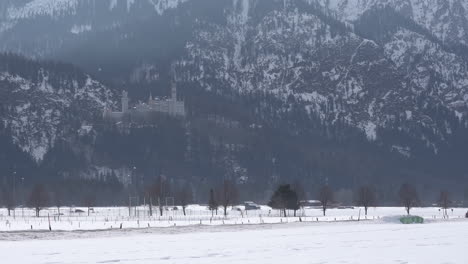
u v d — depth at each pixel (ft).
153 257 280.10
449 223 529.04
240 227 488.85
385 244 328.70
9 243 353.10
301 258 273.95
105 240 367.86
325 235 389.60
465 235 381.19
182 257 279.28
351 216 654.94
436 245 322.55
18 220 601.21
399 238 362.94
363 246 319.47
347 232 414.41
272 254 287.69
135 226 499.51
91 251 305.12
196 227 487.20
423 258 273.13
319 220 586.04
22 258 281.74
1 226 495.41
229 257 278.26
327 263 259.80
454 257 276.21
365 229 445.37
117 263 263.29
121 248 317.22
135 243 344.90
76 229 464.65
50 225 494.18
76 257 282.77
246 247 316.81
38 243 351.67
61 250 311.06
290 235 392.47
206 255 285.64
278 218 624.18
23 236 409.69
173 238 377.09
